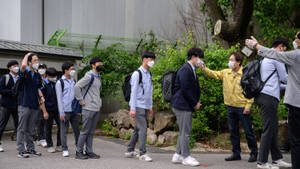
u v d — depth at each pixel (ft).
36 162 17.13
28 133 19.16
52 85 21.35
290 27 42.11
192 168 15.78
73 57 32.37
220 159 18.45
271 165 15.30
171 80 16.96
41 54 29.48
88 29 47.03
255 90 15.26
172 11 44.42
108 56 35.88
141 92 17.70
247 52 21.98
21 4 47.52
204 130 23.47
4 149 21.50
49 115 20.84
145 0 45.65
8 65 21.49
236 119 17.92
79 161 17.47
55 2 49.55
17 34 47.44
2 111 21.12
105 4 46.55
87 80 17.62
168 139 23.40
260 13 38.40
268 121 15.15
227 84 17.78
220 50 24.89
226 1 31.07
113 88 34.42
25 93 18.33
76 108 18.52
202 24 41.04
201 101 23.35
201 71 23.35
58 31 44.11
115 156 19.34
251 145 17.48
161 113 25.11
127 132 27.40
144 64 18.06
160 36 44.11
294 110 13.01
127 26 45.37
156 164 16.72
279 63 15.21
